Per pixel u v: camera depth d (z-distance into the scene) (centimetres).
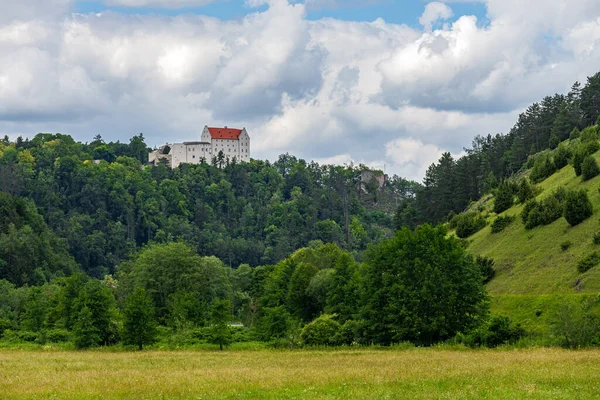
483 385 4012
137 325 8762
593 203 10325
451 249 8681
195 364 6103
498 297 9212
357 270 10388
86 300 9206
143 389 4206
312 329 8775
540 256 9938
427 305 8188
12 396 4069
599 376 4325
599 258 8688
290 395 3847
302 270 12112
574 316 6781
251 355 7294
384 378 4475
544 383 4081
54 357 7356
